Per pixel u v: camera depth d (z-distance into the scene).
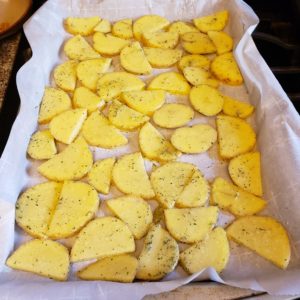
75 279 0.33
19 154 0.40
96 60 0.50
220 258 0.34
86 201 0.37
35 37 0.50
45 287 0.30
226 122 0.44
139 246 0.35
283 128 0.40
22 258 0.34
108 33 0.55
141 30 0.54
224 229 0.36
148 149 0.42
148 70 0.50
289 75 0.49
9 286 0.30
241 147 0.42
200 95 0.47
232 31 0.55
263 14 0.56
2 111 0.45
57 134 0.43
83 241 0.35
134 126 0.44
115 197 0.39
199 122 0.45
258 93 0.45
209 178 0.40
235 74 0.48
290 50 0.52
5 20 0.55
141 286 0.30
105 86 0.47
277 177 0.38
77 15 0.56
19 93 0.43
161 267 0.33
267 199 0.38
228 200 0.38
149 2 0.56
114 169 0.40
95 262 0.34
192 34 0.54
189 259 0.34
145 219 0.36
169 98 0.48
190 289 0.30
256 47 0.50
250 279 0.31
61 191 0.38
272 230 0.36
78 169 0.40
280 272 0.33
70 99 0.47
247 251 0.35
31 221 0.36
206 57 0.52
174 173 0.40
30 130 0.43
